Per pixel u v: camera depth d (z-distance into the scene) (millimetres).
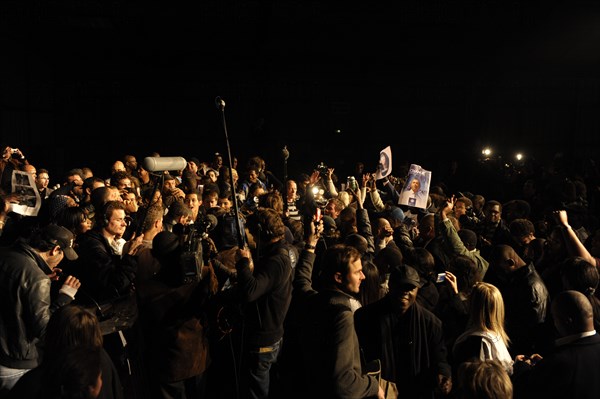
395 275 4191
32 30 17719
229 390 5176
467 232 6617
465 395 3217
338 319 3629
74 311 3432
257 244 4941
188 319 4523
